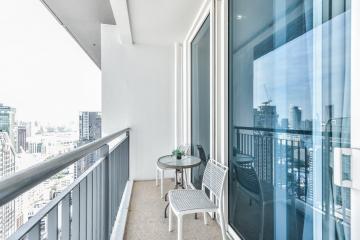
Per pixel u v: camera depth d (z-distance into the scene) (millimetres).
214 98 2426
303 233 1166
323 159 1021
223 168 1967
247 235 1813
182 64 4020
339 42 935
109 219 1767
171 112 4109
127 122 3969
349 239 873
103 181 1568
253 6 1717
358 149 704
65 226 885
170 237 2084
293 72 1242
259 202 1632
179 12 2873
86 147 1067
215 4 2373
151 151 4043
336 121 943
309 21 1119
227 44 2166
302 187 1172
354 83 745
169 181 3898
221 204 1832
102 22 3885
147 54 4035
